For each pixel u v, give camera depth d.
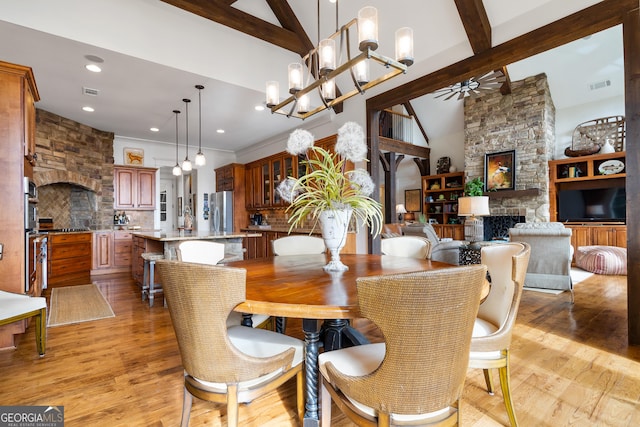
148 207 6.62
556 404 1.70
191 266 1.08
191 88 4.12
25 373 2.06
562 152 7.11
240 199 7.49
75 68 3.53
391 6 3.67
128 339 2.64
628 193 2.44
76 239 5.40
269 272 1.82
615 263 5.09
